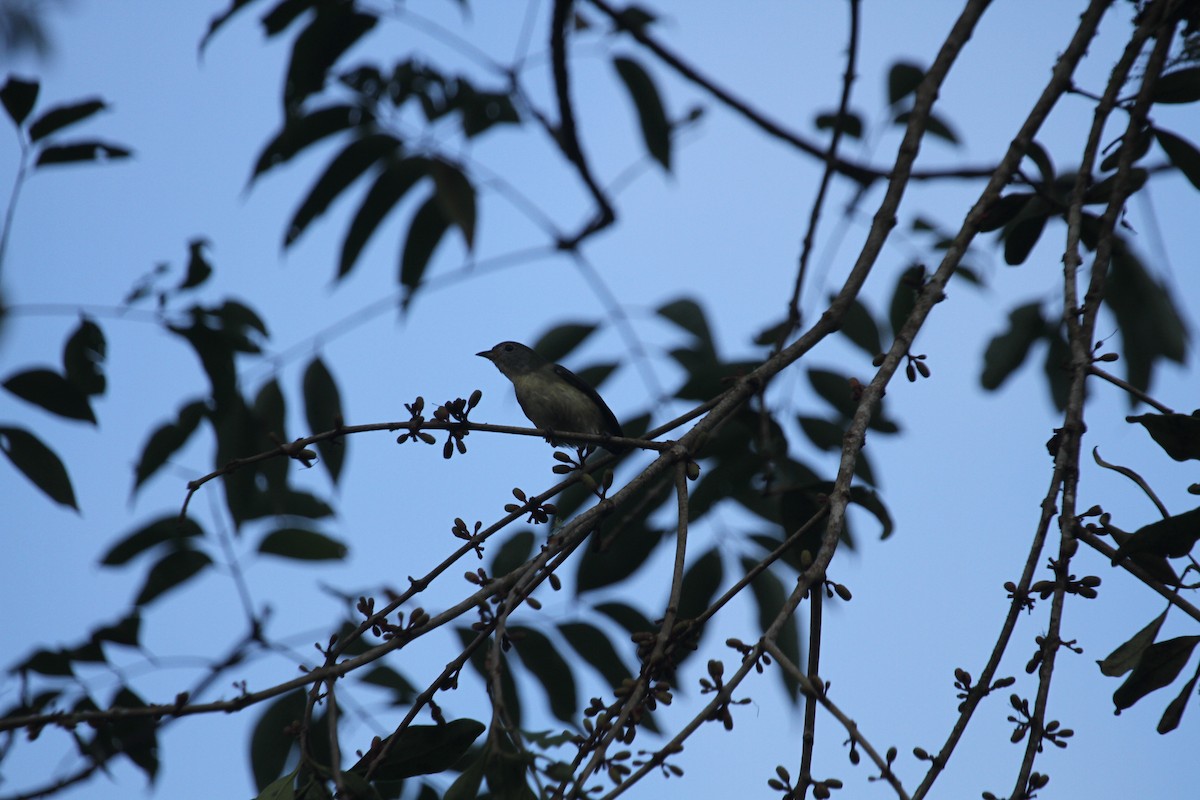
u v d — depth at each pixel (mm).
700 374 11219
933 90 9523
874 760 5074
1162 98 9195
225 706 5812
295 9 12023
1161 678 5805
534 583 6398
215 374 11125
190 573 10852
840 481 6566
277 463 11234
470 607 6266
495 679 6000
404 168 11820
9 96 10367
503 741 5961
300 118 12000
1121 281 11000
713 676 5504
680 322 12094
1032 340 11609
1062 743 5512
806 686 5301
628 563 10438
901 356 7391
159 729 10172
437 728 6367
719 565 10555
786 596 10617
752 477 10758
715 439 10781
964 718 5555
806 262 11523
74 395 10211
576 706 9688
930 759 5449
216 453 11297
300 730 6246
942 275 8023
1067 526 6055
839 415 11266
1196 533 5727
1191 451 6008
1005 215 9266
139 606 10742
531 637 9773
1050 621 5762
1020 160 8789
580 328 12164
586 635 9883
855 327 11961
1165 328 10844
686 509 6957
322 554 10969
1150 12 8992
